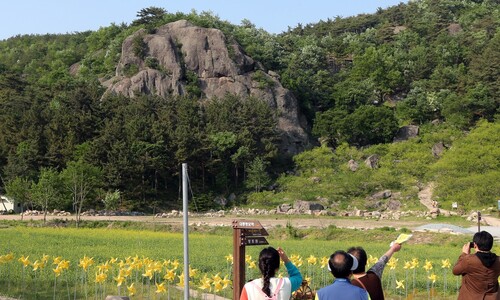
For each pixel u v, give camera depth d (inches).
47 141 4598.9
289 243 2469.2
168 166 4569.4
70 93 5152.6
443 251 2178.9
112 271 1368.1
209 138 4734.3
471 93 5393.7
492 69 5585.6
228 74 5772.6
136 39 5905.5
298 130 5433.1
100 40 7244.1
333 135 5393.7
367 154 4891.7
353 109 5748.0
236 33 6348.4
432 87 5910.4
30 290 1254.9
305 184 4566.9
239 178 4945.9
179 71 5733.3
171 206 4471.0
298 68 6122.1
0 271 1414.9
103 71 6471.5
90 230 2977.4
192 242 2410.2
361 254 557.0
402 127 5324.8
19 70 7485.2
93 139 4670.3
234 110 5123.0
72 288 1280.8
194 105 5098.4
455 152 4377.5
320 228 3053.6
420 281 1389.0
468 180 3944.4
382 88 6200.8
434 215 3750.0
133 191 4347.9
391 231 2886.3
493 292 646.5
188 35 5954.7
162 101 5167.3
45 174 3823.8
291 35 7795.3
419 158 4660.4
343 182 4493.1
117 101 5128.0
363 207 4217.5
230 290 1262.3
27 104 5398.6
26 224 3368.6
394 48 7160.4
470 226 3243.1
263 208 4389.8
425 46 7057.1
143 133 4571.9
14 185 3843.5
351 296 508.1
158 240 2468.0
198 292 1219.2
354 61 6732.3
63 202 3823.8
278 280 534.6
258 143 4987.7
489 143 4463.6
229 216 4069.9
